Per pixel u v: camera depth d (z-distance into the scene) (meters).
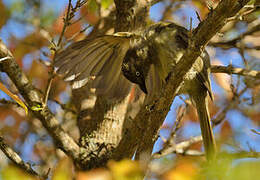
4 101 7.42
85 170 7.59
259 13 9.05
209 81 7.88
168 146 7.76
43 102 7.07
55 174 6.01
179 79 6.05
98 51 7.71
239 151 7.18
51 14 10.09
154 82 7.94
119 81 8.18
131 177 4.97
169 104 6.33
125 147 6.75
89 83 8.27
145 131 6.52
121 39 7.64
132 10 8.52
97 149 7.87
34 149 9.38
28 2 10.17
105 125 8.20
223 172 4.37
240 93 8.68
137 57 7.68
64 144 7.41
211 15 5.35
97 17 10.02
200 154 7.95
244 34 9.30
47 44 9.84
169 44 7.66
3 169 5.73
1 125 9.54
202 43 5.61
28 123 9.72
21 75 7.00
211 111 9.79
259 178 3.74
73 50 7.32
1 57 6.91
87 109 8.73
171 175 4.95
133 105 8.98
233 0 5.10
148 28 7.85
